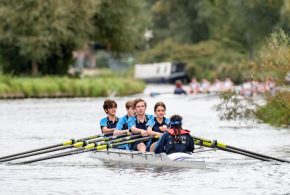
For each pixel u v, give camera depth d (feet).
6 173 225.15
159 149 234.58
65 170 230.48
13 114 475.31
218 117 447.83
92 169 231.91
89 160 252.42
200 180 210.18
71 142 254.06
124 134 250.78
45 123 407.03
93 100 647.56
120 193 192.34
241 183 206.08
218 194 191.21
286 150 279.69
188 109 536.42
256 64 371.56
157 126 246.68
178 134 233.96
